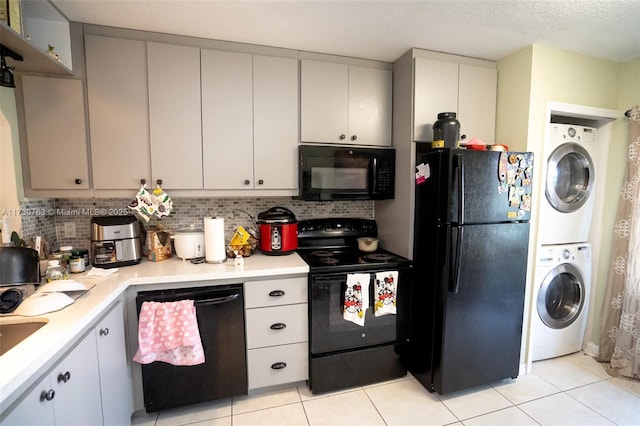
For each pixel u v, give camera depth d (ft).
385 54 7.00
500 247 6.27
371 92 7.25
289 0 4.91
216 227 6.21
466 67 7.06
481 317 6.27
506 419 5.74
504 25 5.73
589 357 7.93
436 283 6.13
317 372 6.31
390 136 7.49
